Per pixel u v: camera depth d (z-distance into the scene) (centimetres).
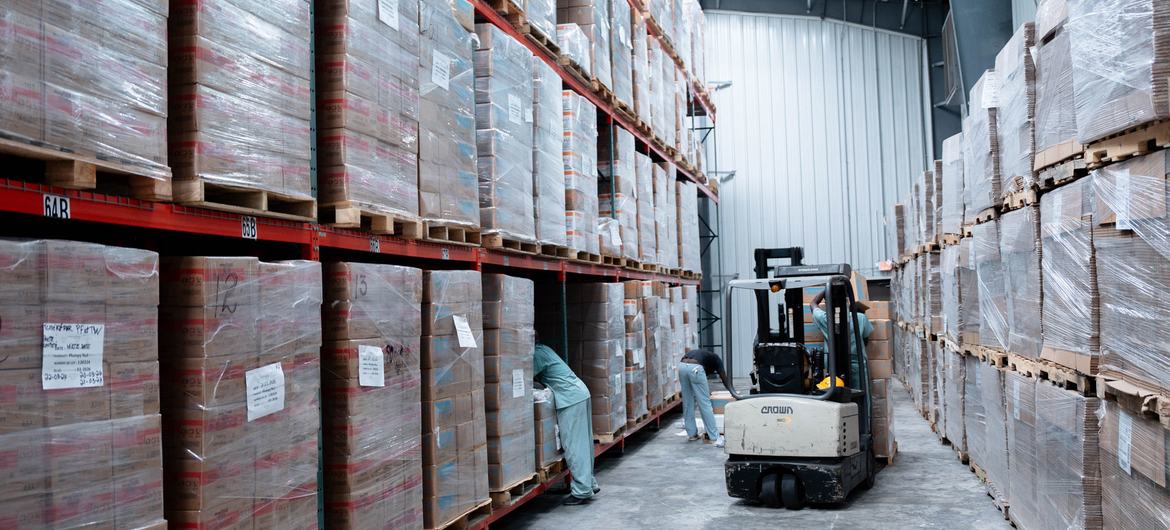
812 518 671
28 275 235
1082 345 413
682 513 693
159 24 286
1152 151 338
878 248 1805
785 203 1845
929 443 985
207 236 414
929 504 704
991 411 672
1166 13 307
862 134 1820
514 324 612
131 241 391
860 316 854
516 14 644
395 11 442
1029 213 517
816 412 691
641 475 845
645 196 1020
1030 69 505
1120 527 375
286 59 357
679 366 1047
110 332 259
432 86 485
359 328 400
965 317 783
